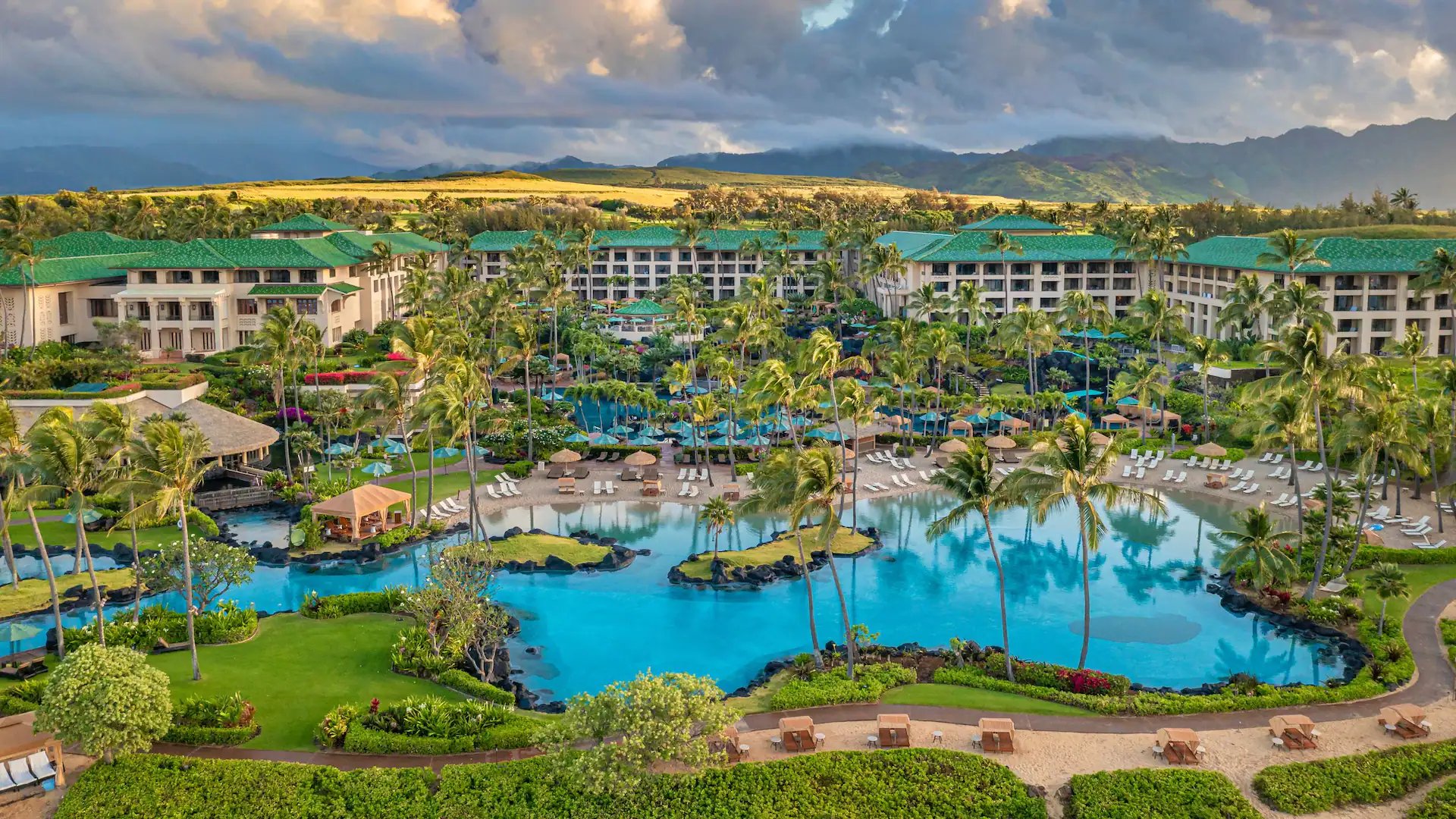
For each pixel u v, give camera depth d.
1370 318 157.12
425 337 95.44
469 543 73.56
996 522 97.38
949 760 48.09
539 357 166.38
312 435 109.94
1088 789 45.50
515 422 121.50
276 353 114.44
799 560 83.75
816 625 71.75
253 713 53.91
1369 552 80.25
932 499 105.44
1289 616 71.06
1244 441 122.38
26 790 46.31
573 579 81.31
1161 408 132.50
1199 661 64.69
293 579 81.25
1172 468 114.62
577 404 149.62
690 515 99.69
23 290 149.00
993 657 61.62
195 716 52.59
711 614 73.88
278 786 46.22
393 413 94.00
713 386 154.75
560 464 116.38
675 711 46.22
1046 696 56.66
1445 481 99.62
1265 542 71.81
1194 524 96.00
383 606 71.56
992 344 172.50
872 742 50.84
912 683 59.00
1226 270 174.50
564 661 65.81
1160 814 43.62
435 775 47.53
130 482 58.47
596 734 46.78
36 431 64.12
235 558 67.69
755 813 44.12
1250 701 54.75
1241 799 44.75
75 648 62.66
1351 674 60.66
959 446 116.81
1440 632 65.94
